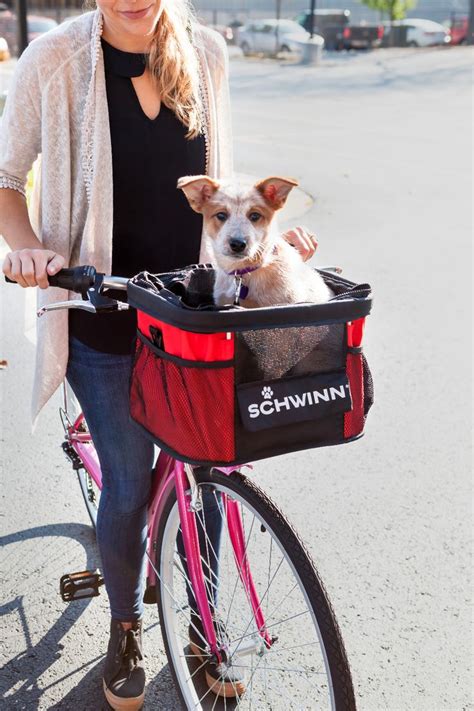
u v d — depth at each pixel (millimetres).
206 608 2381
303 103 19781
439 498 3811
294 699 2621
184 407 1825
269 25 35125
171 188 2398
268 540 3422
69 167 2295
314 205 9633
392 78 25188
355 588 3172
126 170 2320
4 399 4684
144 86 2277
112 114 2273
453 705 2617
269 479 3961
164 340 1834
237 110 18359
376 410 4680
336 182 10898
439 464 4113
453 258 7590
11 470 3984
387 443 4316
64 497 3770
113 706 2561
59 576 3217
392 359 5336
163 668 2779
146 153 2320
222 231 2426
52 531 3508
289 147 13570
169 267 2480
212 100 2484
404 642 2891
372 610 3051
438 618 3012
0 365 3209
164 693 2678
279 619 2986
